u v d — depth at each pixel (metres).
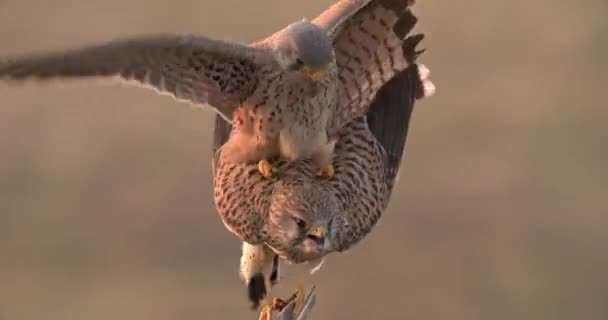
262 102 8.95
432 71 23.81
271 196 9.12
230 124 9.30
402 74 9.92
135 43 8.23
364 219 9.33
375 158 9.48
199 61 8.62
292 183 9.11
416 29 9.33
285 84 8.89
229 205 9.25
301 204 8.98
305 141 9.12
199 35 8.53
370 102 9.56
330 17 9.14
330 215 9.03
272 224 9.11
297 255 9.28
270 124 9.02
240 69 8.82
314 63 8.77
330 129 9.36
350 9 9.16
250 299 9.80
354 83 9.37
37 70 7.95
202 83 8.75
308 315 9.59
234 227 9.30
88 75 8.17
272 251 9.64
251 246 9.65
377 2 9.20
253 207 9.17
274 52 8.81
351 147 9.41
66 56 8.00
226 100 8.92
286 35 8.86
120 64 8.30
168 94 8.65
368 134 9.52
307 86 8.89
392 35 9.27
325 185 9.18
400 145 9.80
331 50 8.88
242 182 9.21
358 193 9.29
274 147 9.16
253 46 8.87
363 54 9.32
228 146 9.27
